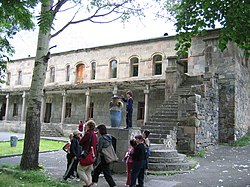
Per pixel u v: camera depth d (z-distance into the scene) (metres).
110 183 7.36
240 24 6.33
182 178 9.02
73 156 8.47
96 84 26.00
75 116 30.45
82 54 30.81
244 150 15.24
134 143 8.10
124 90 26.61
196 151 13.78
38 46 10.36
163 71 24.41
